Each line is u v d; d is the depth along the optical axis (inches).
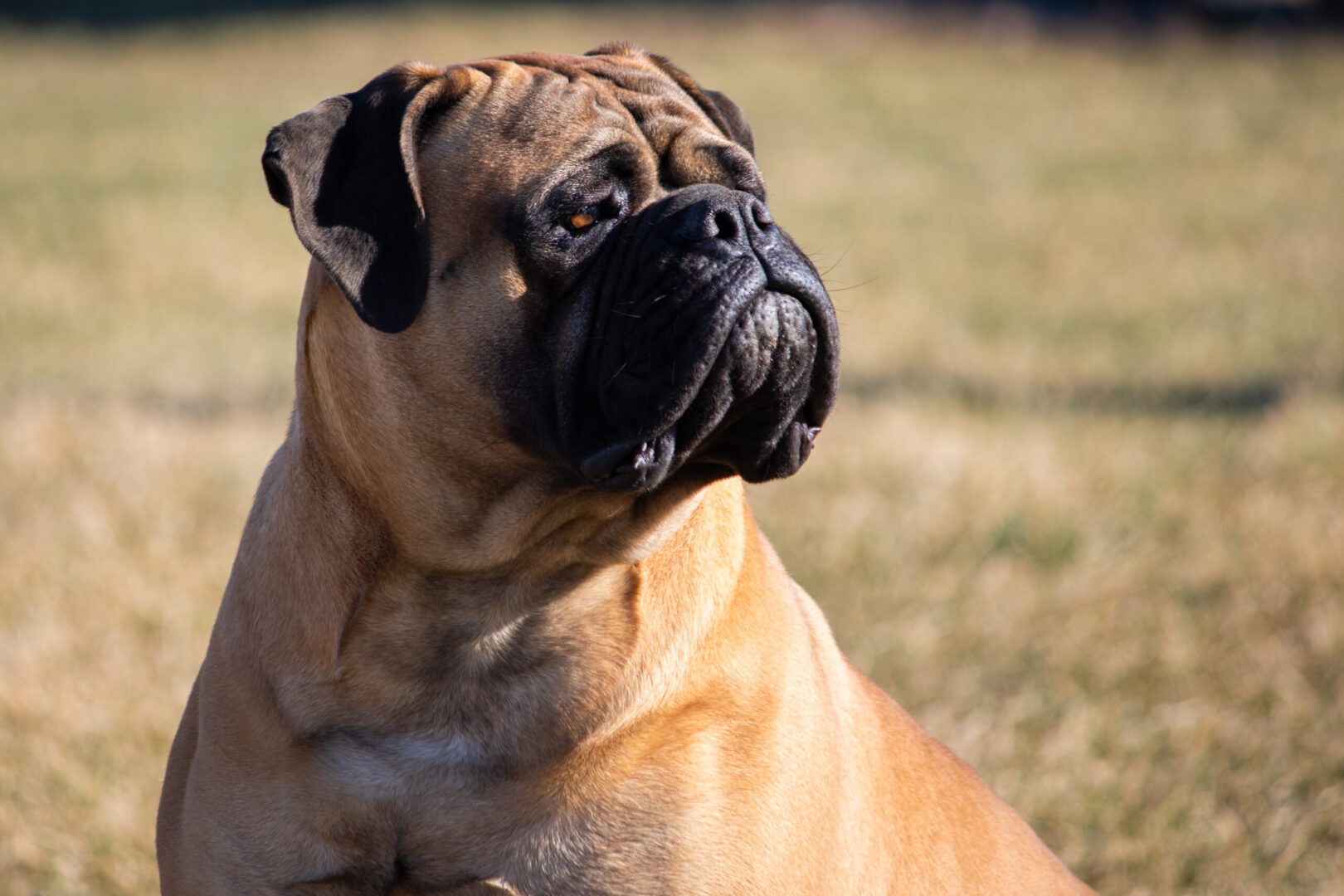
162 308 802.2
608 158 192.1
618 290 185.3
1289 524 434.6
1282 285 829.2
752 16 2226.9
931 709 348.2
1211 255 919.7
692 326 178.2
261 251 964.6
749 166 201.9
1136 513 452.4
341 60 1925.4
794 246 192.5
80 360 674.2
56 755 320.5
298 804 199.6
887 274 875.4
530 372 191.3
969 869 228.8
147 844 299.6
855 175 1229.7
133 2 2603.3
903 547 427.8
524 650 201.3
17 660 354.3
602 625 200.8
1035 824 313.3
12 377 632.4
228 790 202.7
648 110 202.4
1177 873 296.8
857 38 2036.2
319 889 199.6
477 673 202.4
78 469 473.4
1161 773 325.4
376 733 201.9
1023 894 234.8
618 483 184.1
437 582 202.4
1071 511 449.1
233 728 204.1
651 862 193.0
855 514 444.5
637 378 181.5
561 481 195.5
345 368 202.1
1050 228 1017.5
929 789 230.2
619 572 202.2
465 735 201.0
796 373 186.9
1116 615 391.2
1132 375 636.1
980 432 520.1
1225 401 586.2
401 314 186.4
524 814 196.4
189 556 415.5
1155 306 784.3
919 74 1761.8
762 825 195.2
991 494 456.8
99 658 359.9
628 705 197.6
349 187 191.8
